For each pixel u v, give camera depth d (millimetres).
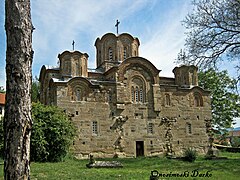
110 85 38375
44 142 28594
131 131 38250
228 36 27391
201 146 41719
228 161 28359
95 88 37562
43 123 29375
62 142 30016
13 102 6898
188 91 42844
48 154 28938
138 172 20922
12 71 7031
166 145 39656
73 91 36500
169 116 40812
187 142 41000
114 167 24453
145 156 37594
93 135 36281
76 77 36781
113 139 37094
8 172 6625
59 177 18000
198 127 42219
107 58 42812
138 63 40312
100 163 24531
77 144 35281
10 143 6738
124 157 36844
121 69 39312
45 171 20766
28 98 7066
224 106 52562
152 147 38906
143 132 38844
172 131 40469
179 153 40094
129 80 39531
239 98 49438
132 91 39625
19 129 6797
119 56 42688
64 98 35844
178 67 44594
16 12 7305
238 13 26703
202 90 43750
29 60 7270
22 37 7230
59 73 40688
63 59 39125
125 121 38188
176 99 41844
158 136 39562
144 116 39375
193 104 42719
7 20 7320
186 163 27906
